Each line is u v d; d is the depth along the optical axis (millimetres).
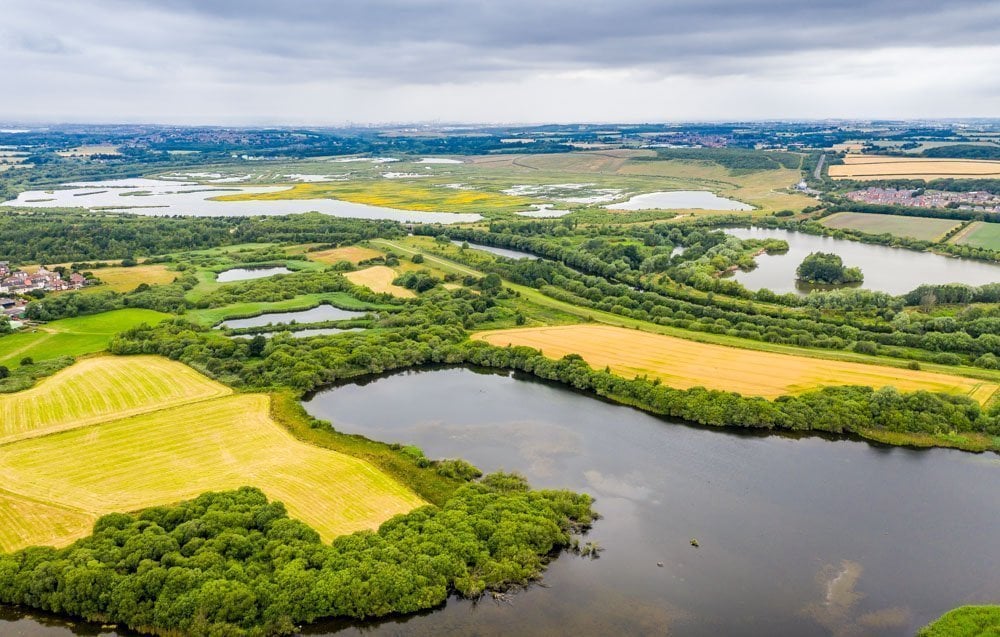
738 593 79312
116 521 85125
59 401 125562
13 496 94000
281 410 123750
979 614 72938
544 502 93375
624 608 76812
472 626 74312
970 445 112625
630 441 117250
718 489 101875
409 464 105562
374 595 75125
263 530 85000
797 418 120625
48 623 74375
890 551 87000
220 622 71188
